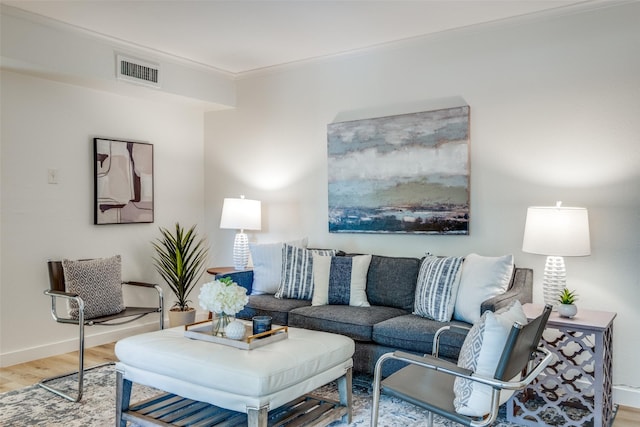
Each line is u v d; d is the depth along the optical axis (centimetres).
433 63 391
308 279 396
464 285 326
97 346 436
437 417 285
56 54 366
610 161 322
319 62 452
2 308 377
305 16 351
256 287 422
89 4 330
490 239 367
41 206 399
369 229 420
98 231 440
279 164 483
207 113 538
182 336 281
